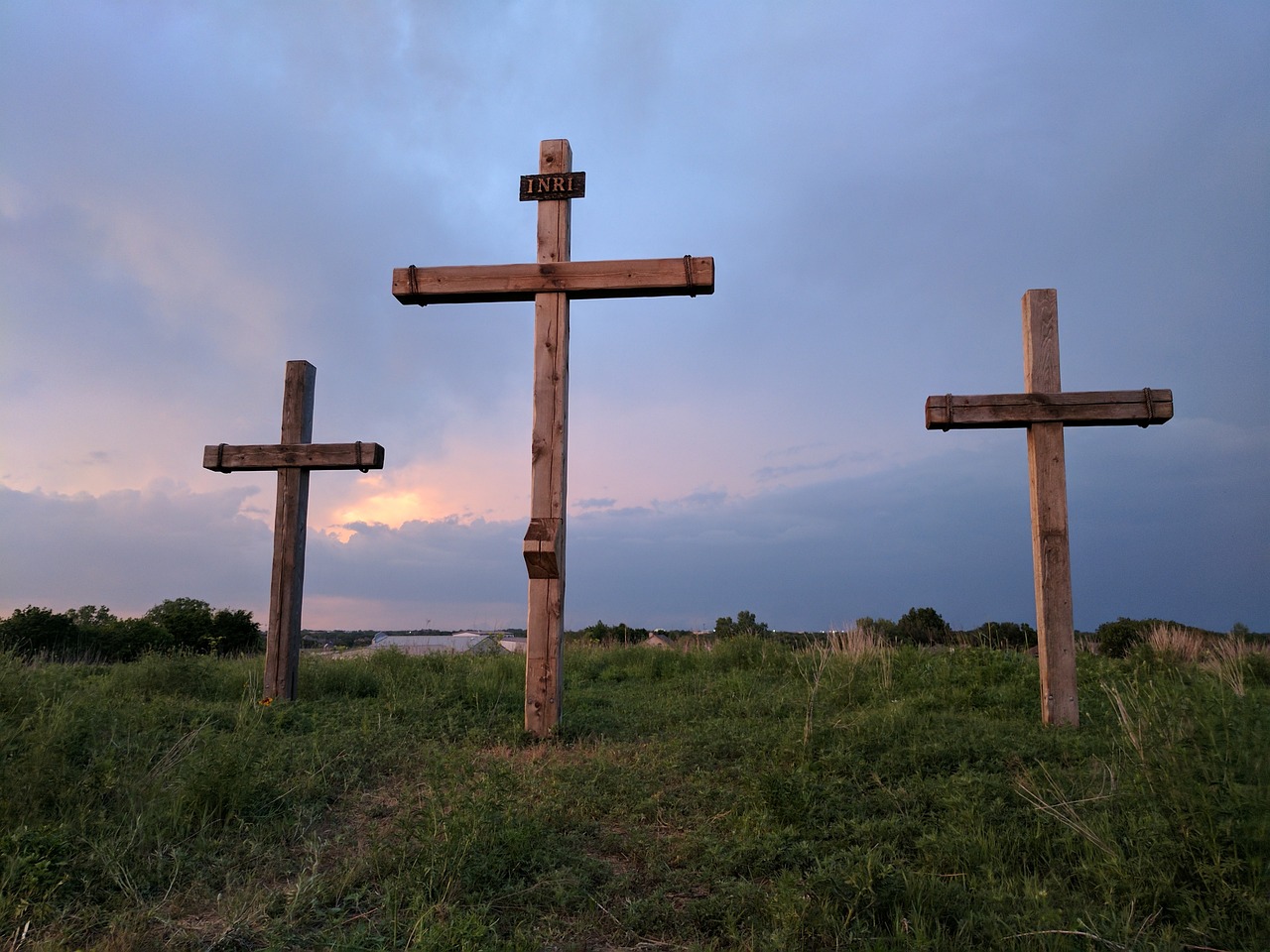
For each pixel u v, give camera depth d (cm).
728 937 319
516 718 741
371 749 595
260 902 334
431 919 313
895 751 547
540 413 728
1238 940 291
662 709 781
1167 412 764
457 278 754
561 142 775
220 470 945
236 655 1435
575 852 399
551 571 695
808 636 1289
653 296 755
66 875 341
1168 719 434
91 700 642
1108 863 346
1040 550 759
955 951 292
